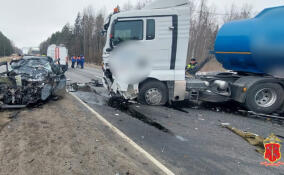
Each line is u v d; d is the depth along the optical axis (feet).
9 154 7.98
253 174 7.43
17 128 10.69
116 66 15.46
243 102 15.25
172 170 7.45
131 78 15.40
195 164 7.95
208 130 11.80
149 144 9.57
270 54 13.69
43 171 6.97
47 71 17.04
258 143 9.95
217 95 16.33
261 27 13.80
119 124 12.14
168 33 14.84
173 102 18.45
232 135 11.14
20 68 17.01
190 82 16.17
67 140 9.49
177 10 14.57
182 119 13.71
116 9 15.62
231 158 8.55
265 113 15.21
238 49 15.40
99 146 9.05
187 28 14.88
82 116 13.32
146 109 15.64
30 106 14.92
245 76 16.16
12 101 13.92
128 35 14.90
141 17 14.56
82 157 8.02
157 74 15.47
